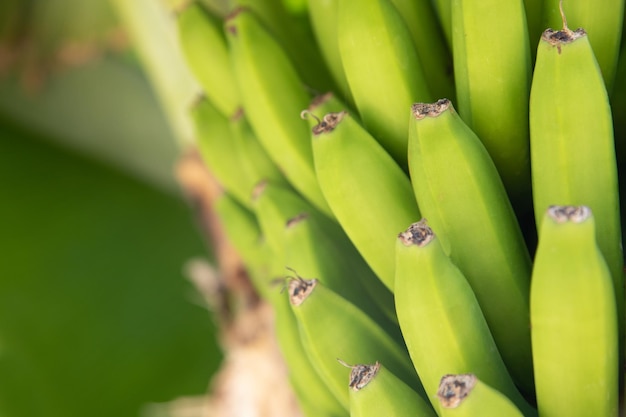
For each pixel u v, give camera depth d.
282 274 0.83
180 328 1.71
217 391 1.07
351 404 0.70
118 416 1.62
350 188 0.73
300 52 0.88
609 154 0.69
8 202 1.71
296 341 0.81
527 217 0.77
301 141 0.82
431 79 0.80
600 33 0.73
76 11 1.52
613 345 0.67
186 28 0.88
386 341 0.74
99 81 1.61
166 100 1.10
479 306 0.70
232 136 0.90
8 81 1.63
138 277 1.73
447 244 0.71
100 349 1.66
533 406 0.75
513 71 0.72
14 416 1.57
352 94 0.79
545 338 0.67
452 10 0.73
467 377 0.67
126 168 1.78
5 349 1.60
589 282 0.65
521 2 0.71
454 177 0.70
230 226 0.93
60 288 1.68
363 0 0.74
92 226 1.74
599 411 0.69
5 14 1.53
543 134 0.69
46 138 1.78
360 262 0.81
